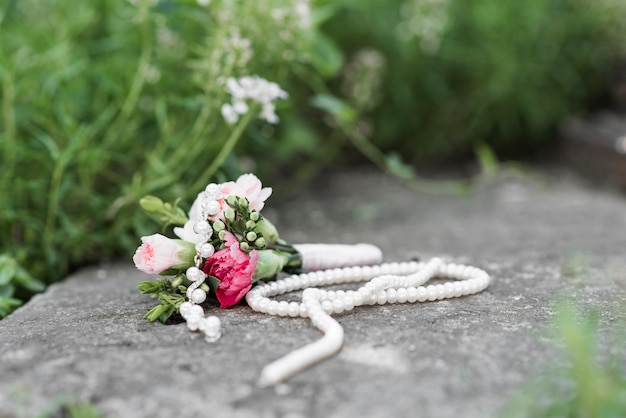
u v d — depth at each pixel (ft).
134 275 2.67
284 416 1.77
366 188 4.03
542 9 4.36
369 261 2.41
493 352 1.94
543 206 3.45
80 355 1.95
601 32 4.63
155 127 3.20
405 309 2.17
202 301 2.09
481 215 3.32
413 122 4.59
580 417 1.76
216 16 2.83
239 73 2.76
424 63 4.48
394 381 1.84
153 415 1.78
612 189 3.85
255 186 2.15
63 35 3.26
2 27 3.26
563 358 1.91
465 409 1.77
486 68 4.48
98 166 2.97
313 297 2.10
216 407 1.79
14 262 2.54
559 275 2.48
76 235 2.75
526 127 4.76
